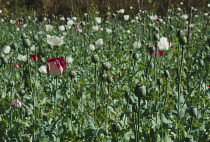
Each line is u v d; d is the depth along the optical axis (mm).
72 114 5598
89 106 6883
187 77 9266
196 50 11992
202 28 18141
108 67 5746
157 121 5281
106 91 7758
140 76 9023
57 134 4789
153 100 5922
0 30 18641
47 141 4781
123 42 14250
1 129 5469
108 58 11703
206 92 6668
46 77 8398
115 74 9203
